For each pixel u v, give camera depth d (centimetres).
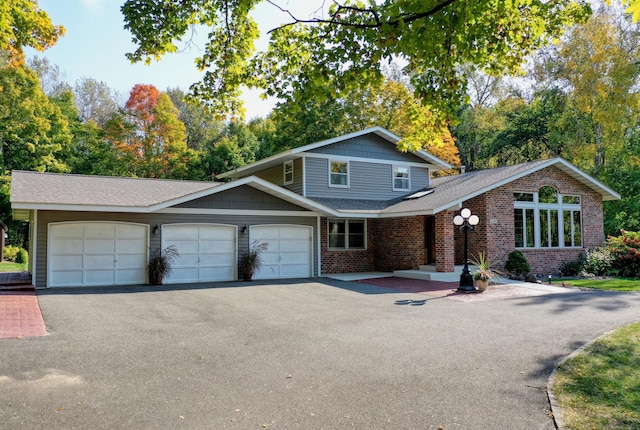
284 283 1691
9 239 3978
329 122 3222
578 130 3253
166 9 792
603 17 3066
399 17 591
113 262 1587
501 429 455
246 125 5044
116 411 491
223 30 866
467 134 4056
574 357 689
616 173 3108
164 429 449
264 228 1850
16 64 1391
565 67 3297
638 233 2192
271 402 521
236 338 830
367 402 523
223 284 1645
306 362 680
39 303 1172
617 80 2945
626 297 1310
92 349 741
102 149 3588
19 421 461
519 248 1997
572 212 2170
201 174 3716
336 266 2080
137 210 1539
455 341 809
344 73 700
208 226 1742
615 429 449
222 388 566
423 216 1944
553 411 496
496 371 637
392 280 1791
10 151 3141
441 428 457
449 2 570
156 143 3788
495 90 4169
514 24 721
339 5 676
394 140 2288
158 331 881
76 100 5578
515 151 4050
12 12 1174
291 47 784
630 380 585
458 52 676
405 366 660
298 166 2109
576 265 2072
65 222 1517
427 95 753
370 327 930
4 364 650
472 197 1905
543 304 1210
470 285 1456
